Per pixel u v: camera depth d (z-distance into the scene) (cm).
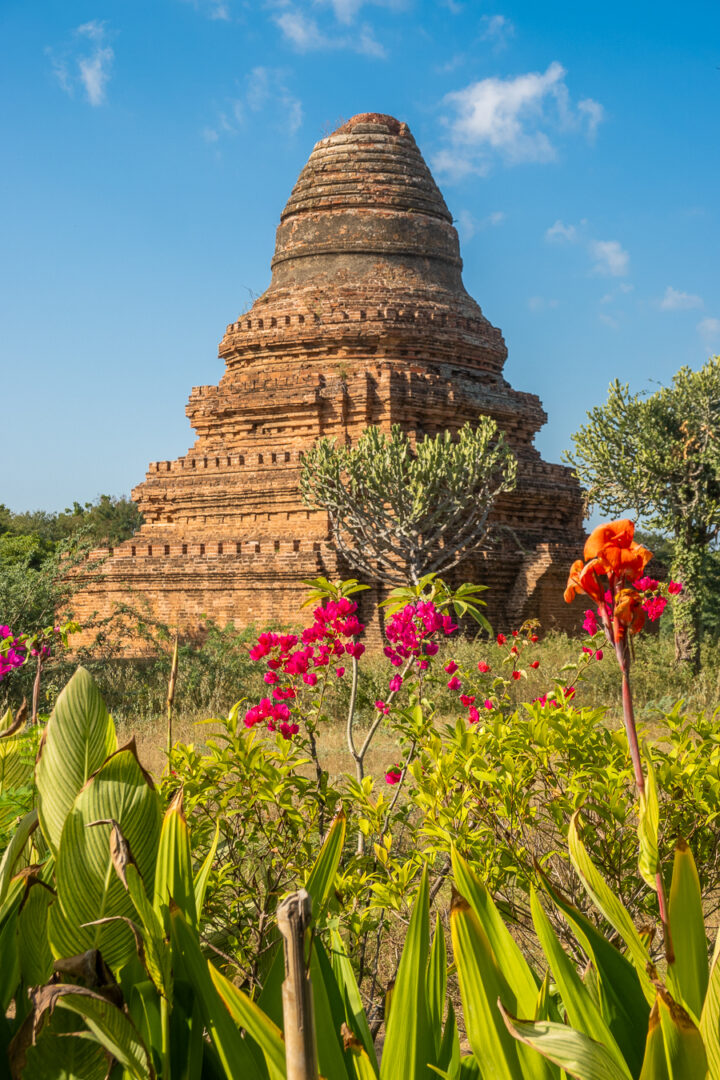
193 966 231
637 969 250
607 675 2028
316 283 3466
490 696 682
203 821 488
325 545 2777
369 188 3538
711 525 2797
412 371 3231
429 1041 250
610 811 465
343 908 461
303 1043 165
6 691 1791
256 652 571
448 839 462
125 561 3089
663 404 2902
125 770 242
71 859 233
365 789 525
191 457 3269
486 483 2620
